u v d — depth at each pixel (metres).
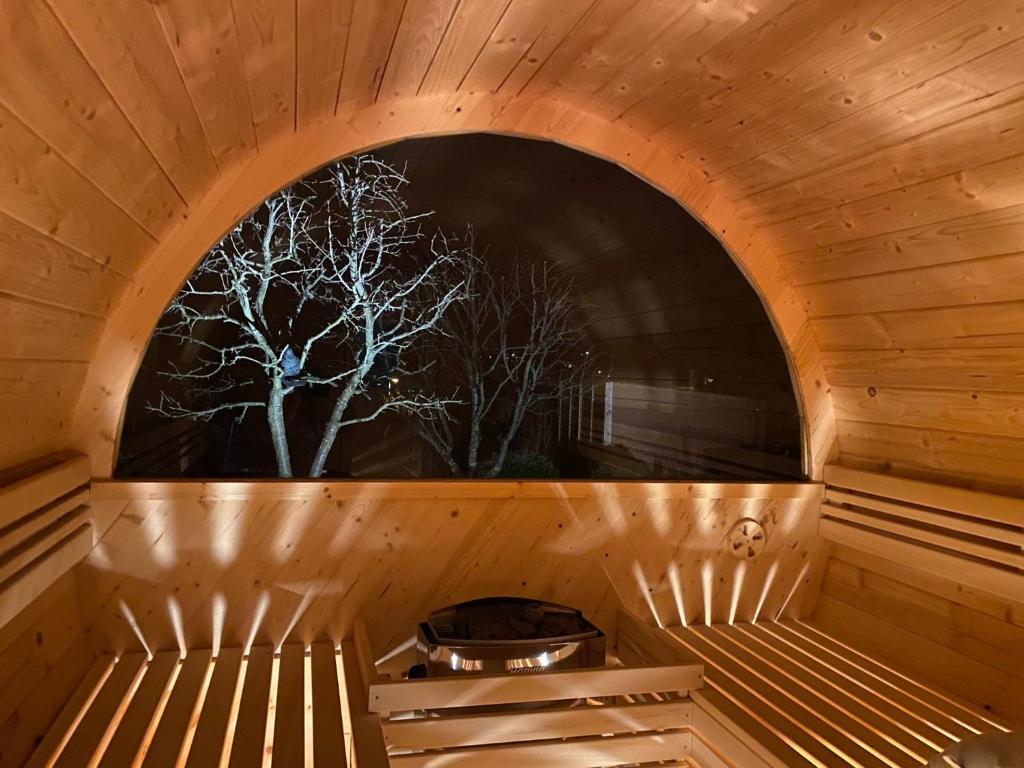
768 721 1.89
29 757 1.55
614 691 1.97
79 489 1.98
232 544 2.19
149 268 2.06
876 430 2.58
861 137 1.90
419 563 2.35
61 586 1.96
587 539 2.51
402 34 1.64
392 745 1.82
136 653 2.12
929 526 2.30
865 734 1.86
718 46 1.75
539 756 1.93
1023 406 2.04
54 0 0.89
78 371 1.97
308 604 2.25
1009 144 1.64
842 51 1.63
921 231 2.03
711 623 2.65
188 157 1.69
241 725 1.69
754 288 2.66
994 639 2.12
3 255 1.19
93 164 1.28
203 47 1.26
